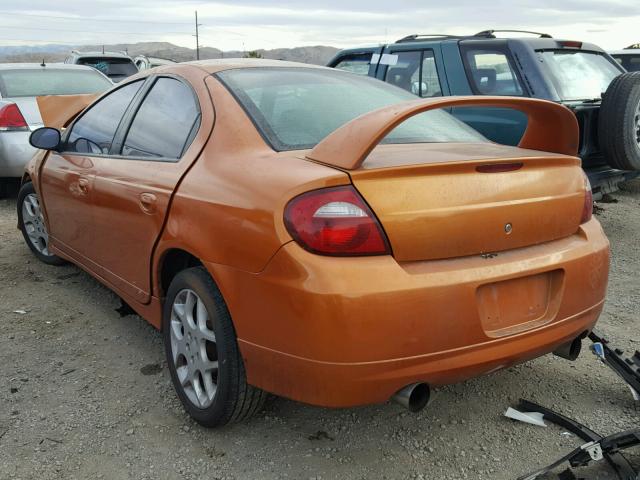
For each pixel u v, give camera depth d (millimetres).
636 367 2859
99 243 3537
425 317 2129
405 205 2158
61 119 4754
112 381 3143
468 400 2971
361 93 3182
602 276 2654
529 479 2316
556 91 5594
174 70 3268
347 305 2053
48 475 2428
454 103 2322
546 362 3344
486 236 2293
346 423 2791
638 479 2260
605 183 5598
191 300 2682
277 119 2736
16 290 4379
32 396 2992
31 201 4801
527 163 2438
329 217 2102
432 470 2475
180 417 2824
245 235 2277
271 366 2270
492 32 6398
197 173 2652
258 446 2621
